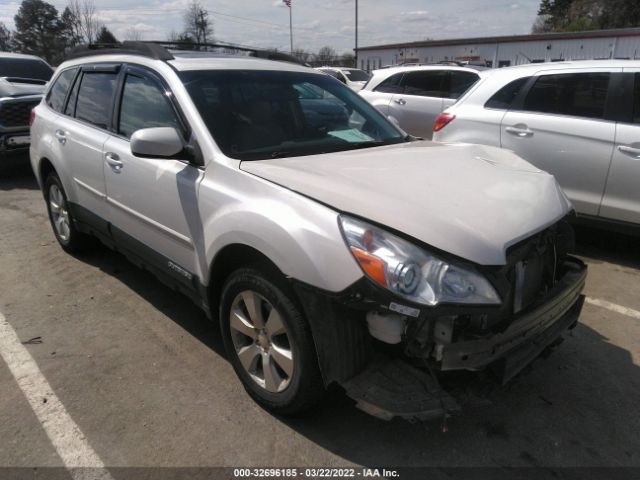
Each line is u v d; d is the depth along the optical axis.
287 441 2.48
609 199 4.55
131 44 3.67
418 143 3.47
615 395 2.86
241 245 2.48
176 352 3.22
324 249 2.13
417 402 2.11
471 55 37.38
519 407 2.75
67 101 4.36
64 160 4.20
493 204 2.39
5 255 4.84
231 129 2.91
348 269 2.07
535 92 4.98
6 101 7.82
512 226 2.28
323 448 2.44
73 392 2.82
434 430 2.57
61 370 3.02
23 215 6.21
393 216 2.13
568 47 32.81
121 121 3.55
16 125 7.99
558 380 2.99
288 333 2.37
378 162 2.79
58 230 4.82
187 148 2.86
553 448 2.47
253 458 2.38
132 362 3.11
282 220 2.27
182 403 2.74
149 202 3.17
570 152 4.69
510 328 2.19
